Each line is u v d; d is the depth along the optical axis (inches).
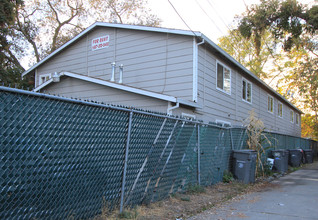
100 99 485.7
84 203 166.2
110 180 184.5
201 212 220.1
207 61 480.1
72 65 603.2
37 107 140.3
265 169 474.0
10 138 128.8
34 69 674.8
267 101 854.5
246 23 735.7
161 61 471.5
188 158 283.0
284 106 1079.6
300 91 787.4
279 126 987.9
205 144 321.7
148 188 222.2
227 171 374.0
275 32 740.0
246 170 370.9
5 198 127.0
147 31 494.0
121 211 189.0
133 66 505.7
